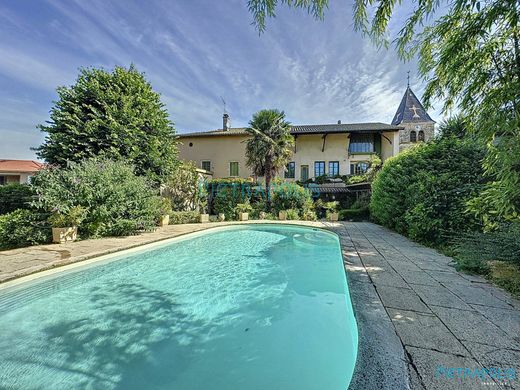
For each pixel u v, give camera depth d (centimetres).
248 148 1434
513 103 273
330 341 279
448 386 145
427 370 158
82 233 712
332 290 432
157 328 312
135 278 484
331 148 1948
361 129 1850
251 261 610
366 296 281
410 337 197
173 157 1212
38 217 646
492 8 258
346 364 240
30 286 396
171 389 212
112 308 361
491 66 289
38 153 940
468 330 209
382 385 145
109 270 527
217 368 238
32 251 540
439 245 563
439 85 354
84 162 768
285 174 1978
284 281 477
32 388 213
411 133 2156
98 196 725
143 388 214
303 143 1986
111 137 959
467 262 384
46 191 651
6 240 576
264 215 1356
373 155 1716
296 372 230
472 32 278
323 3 319
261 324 320
